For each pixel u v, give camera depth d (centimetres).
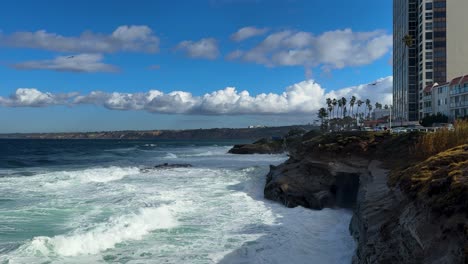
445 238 842
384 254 1002
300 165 2842
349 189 2369
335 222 1844
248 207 2119
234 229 1644
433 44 8888
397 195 1366
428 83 8881
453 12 8775
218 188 2733
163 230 1591
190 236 1520
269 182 2622
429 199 1006
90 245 1338
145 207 1928
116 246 1371
